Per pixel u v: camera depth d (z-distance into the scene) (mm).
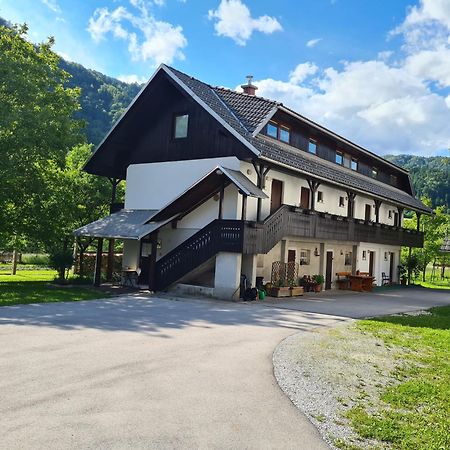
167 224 21078
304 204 23859
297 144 23609
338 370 8133
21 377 6699
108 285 21125
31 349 8312
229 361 8266
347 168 29172
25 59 20609
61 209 22031
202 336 10328
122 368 7398
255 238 17766
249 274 18453
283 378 7438
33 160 19703
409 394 7023
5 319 11094
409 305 20266
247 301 17562
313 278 23812
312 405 6316
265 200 20672
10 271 33000
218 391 6602
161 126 22281
